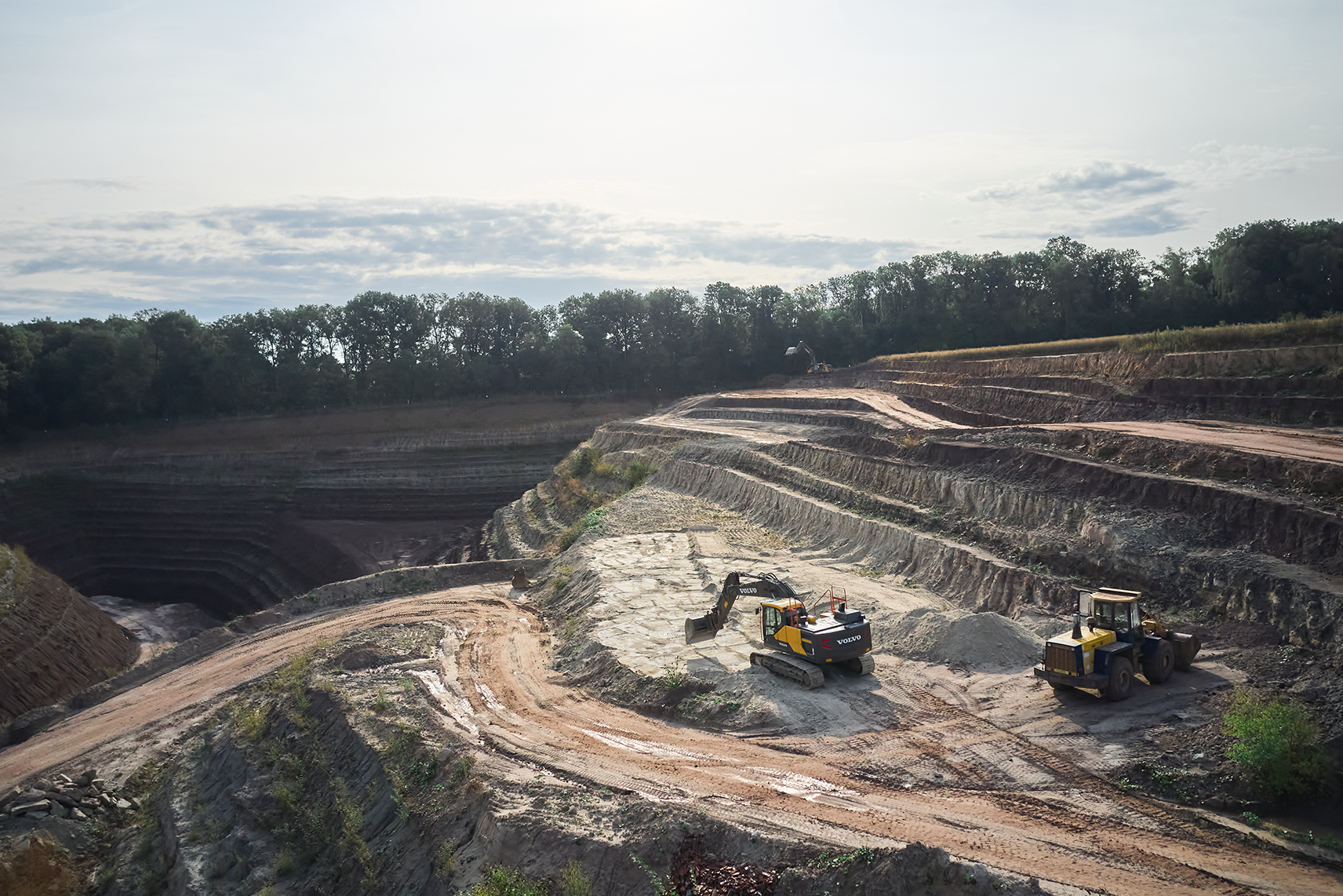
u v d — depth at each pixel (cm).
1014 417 4978
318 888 1883
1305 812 1448
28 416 9556
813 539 3803
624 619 2955
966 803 1540
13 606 4766
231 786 2456
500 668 2808
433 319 12425
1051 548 2662
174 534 8450
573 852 1466
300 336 11675
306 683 2859
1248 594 2066
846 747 1830
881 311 12212
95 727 3177
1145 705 1814
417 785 1989
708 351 11706
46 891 2269
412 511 8694
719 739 1975
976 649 2244
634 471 6122
